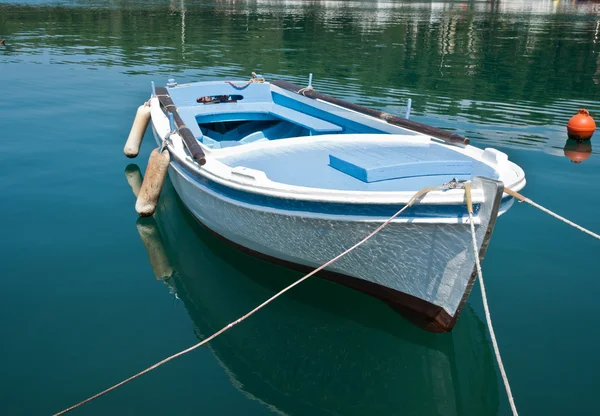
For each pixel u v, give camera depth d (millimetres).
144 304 5465
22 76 15383
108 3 41344
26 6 36844
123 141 10383
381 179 4953
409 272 4848
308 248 5250
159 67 17031
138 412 4105
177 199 8109
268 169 5434
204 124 8961
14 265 6066
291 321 5348
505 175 5066
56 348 4750
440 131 6105
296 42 23469
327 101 7945
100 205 7688
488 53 22000
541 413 4105
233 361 4750
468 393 4453
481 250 4316
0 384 4309
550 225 7074
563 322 5129
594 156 9781
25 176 8594
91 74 15844
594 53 22375
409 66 18484
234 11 38594
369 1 59531
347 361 4836
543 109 13156
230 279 6027
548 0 67500
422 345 5043
